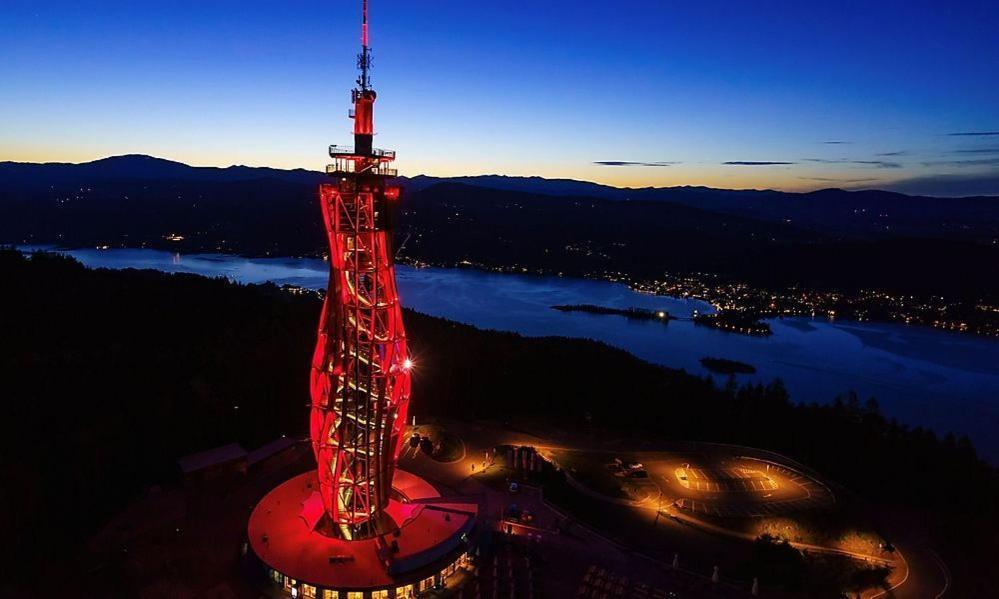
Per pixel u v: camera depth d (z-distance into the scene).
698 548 76.62
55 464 76.62
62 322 122.50
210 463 84.69
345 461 66.19
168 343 121.56
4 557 65.56
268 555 64.25
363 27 60.56
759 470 100.25
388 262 63.31
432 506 73.31
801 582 69.75
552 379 125.38
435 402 115.56
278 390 106.50
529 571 68.69
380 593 61.62
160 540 71.19
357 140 60.69
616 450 104.44
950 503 94.56
